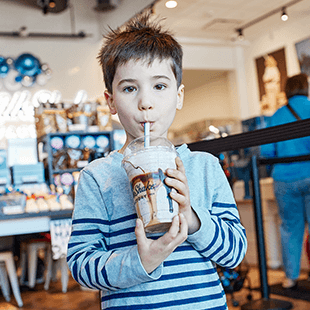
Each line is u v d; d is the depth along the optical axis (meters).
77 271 0.70
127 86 0.74
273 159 2.29
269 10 5.99
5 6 5.52
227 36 7.26
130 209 0.76
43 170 3.57
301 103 2.77
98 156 3.53
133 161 0.63
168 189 0.62
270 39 6.93
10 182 3.84
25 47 5.54
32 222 2.69
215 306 0.72
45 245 3.71
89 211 0.78
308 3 5.73
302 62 6.32
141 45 0.74
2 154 3.86
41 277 3.95
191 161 0.84
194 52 7.38
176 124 9.54
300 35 6.29
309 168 2.82
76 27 5.81
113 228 0.77
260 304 2.37
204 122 6.62
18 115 5.23
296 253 2.90
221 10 5.90
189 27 6.63
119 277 0.64
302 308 2.40
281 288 2.92
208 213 0.70
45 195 2.94
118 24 5.28
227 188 0.82
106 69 0.80
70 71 5.71
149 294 0.70
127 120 0.75
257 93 7.41
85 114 3.73
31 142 3.92
